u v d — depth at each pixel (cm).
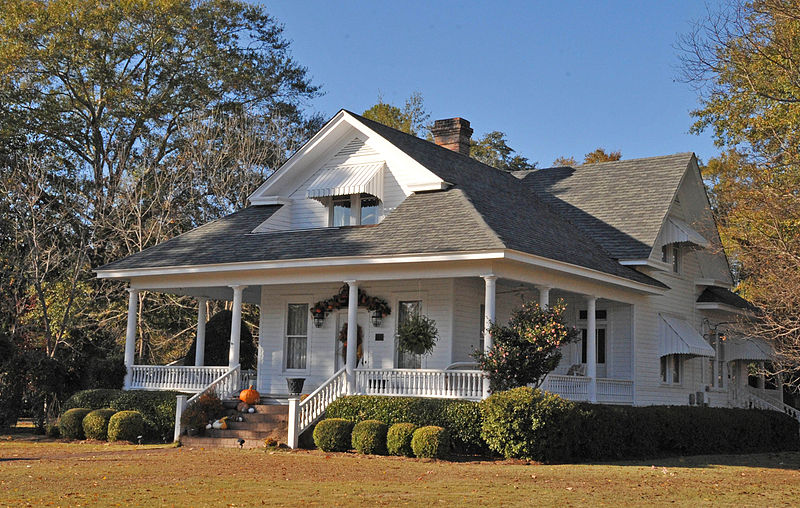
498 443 2091
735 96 3359
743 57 2842
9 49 4316
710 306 3394
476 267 2291
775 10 2667
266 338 2925
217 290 3048
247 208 3106
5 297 3781
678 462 2350
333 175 2802
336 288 2811
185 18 4741
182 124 4788
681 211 3356
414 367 2605
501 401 2075
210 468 1839
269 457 2092
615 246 2950
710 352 3131
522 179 3638
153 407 2633
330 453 2198
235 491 1476
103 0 4584
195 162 4503
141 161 4697
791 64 2842
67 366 2970
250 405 2555
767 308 2909
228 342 3291
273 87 5156
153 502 1342
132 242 4225
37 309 3997
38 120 4559
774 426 3203
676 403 3159
